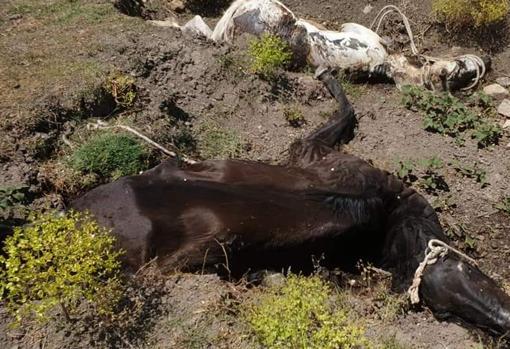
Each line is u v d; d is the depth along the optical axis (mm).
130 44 5820
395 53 6418
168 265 4082
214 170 4672
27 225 4191
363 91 6211
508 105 6090
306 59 6180
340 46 6203
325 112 5844
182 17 7270
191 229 4180
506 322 4051
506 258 4984
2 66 5465
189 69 5824
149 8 7109
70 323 3699
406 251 4656
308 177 4773
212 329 3730
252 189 4445
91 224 3771
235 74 5844
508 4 6953
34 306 3477
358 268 4766
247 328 3725
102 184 4734
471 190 5395
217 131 5566
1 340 3625
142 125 5289
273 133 5637
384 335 3844
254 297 3969
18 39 5852
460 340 3998
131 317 3750
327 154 5184
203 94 5762
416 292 4281
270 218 4309
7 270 3529
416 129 5773
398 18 7125
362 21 7258
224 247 4160
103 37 5883
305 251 4430
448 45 6973
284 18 6160
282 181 4613
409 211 4906
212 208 4242
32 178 4676
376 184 4836
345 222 4543
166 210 4203
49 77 5363
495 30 6918
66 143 5008
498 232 5156
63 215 4211
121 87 5398
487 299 4141
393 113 5922
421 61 6496
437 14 7055
